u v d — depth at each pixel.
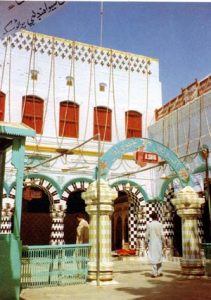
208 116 12.86
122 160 16.05
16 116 14.64
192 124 13.82
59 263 8.29
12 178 13.38
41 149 14.69
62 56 16.08
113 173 15.67
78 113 15.88
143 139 10.25
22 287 7.73
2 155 7.44
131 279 9.16
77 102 15.92
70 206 18.53
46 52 15.80
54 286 8.07
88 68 16.48
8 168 13.34
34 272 7.94
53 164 14.65
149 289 7.57
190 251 9.81
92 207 9.02
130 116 16.84
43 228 17.98
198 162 13.05
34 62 15.46
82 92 16.12
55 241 14.05
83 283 8.47
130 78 17.23
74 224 18.36
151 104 17.36
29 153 14.38
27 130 6.92
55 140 15.09
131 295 6.84
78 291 7.41
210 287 7.79
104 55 16.95
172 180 15.05
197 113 13.55
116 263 13.79
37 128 14.96
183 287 7.79
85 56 16.55
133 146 10.03
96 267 8.52
